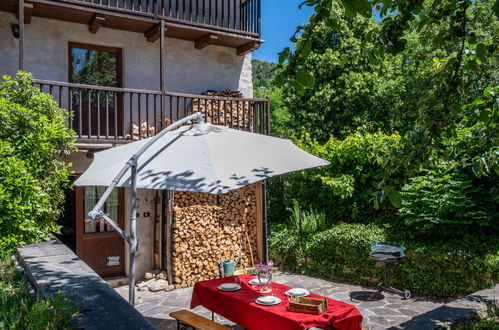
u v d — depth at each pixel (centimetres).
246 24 1043
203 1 933
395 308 696
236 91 1030
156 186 410
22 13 712
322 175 1038
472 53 351
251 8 1032
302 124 2045
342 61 343
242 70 1095
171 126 451
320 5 259
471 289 694
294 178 1109
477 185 761
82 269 429
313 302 467
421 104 369
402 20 310
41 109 634
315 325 438
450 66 348
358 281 857
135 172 407
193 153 454
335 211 1033
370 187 975
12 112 594
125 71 940
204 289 576
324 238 915
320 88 1933
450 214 768
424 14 339
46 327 256
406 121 1875
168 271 873
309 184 1080
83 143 799
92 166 509
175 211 878
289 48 273
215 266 928
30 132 604
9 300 363
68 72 887
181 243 881
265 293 532
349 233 883
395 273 799
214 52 1052
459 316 393
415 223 816
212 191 399
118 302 315
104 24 888
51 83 723
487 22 744
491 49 340
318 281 887
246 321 493
